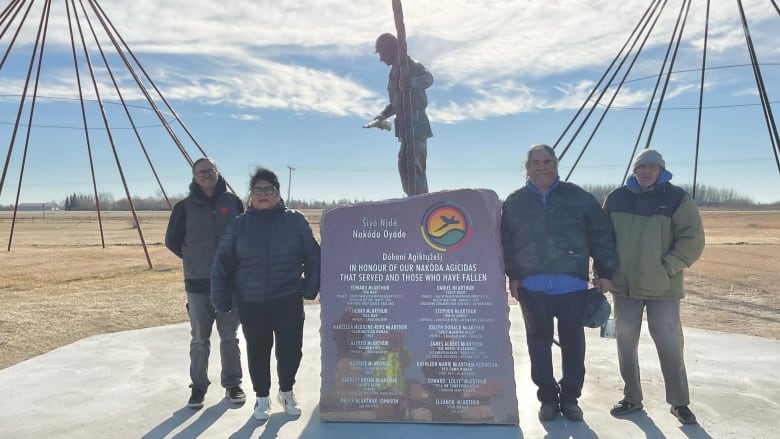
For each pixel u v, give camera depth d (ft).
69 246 83.35
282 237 13.56
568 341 13.28
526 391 15.69
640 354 19.17
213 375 17.52
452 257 13.42
